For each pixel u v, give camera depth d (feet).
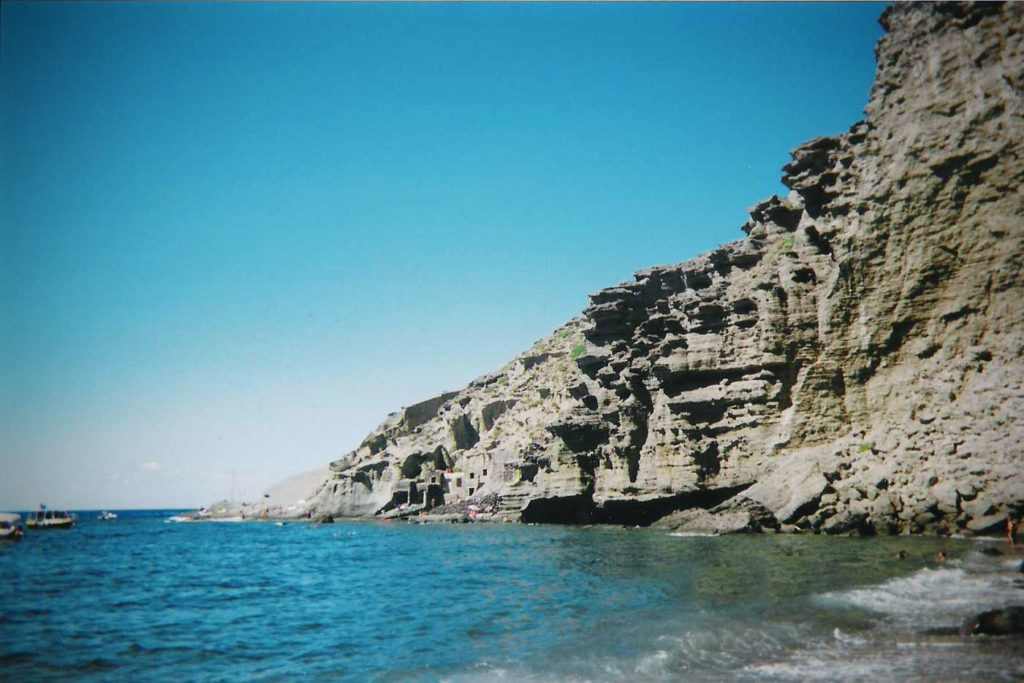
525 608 100.78
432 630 91.30
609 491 256.11
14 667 79.77
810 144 227.40
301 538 317.63
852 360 201.16
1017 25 179.83
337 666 75.87
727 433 220.64
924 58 193.98
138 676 75.15
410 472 451.12
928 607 83.56
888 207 196.03
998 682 57.62
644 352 264.52
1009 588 93.04
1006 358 169.27
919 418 178.70
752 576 111.04
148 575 174.09
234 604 124.47
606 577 122.72
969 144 182.29
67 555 239.09
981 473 158.10
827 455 191.93
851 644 69.97
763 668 63.62
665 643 73.87
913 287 189.78
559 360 410.72
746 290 228.02
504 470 357.61
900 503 169.48
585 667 67.31
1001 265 176.04
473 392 474.90
